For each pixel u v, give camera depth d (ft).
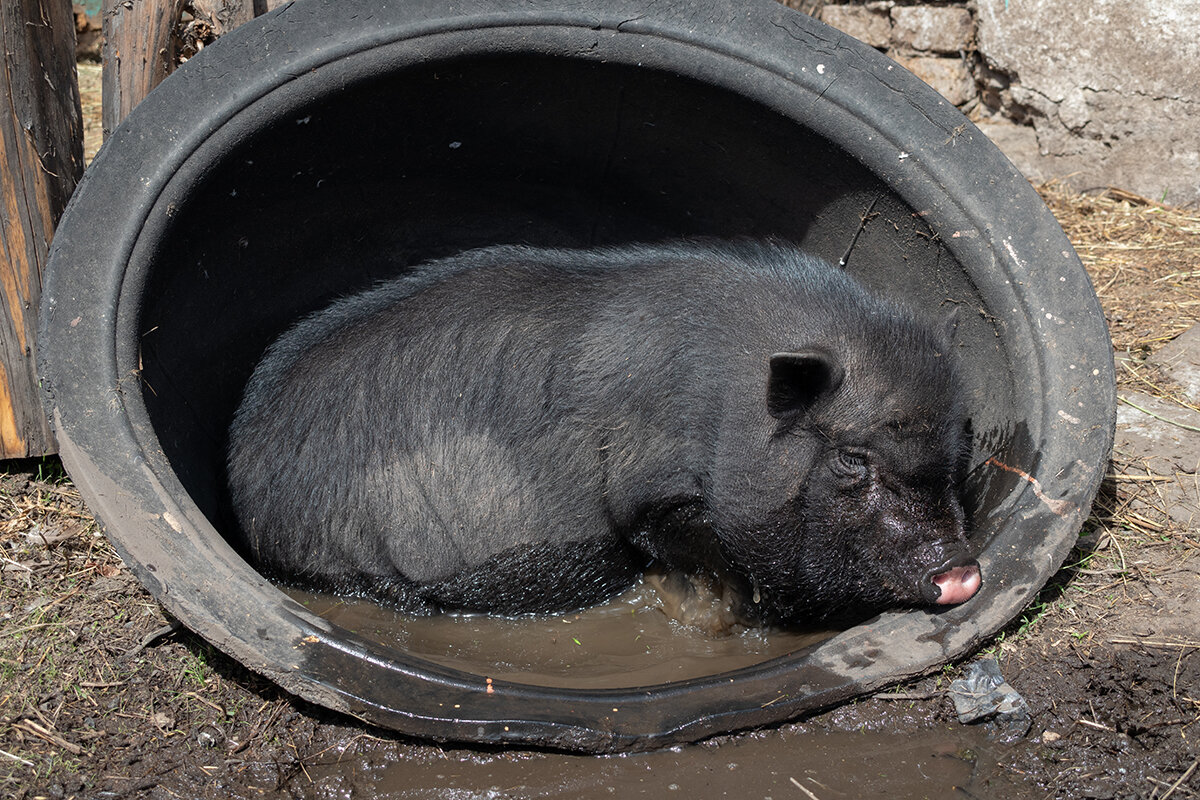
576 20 8.70
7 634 8.50
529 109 9.00
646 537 8.91
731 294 8.73
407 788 8.11
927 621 8.43
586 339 8.77
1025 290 8.77
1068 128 11.30
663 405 8.68
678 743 8.19
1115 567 8.81
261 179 8.82
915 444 8.45
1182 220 10.99
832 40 8.81
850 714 8.32
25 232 8.97
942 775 8.18
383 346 8.95
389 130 8.94
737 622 8.95
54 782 8.07
